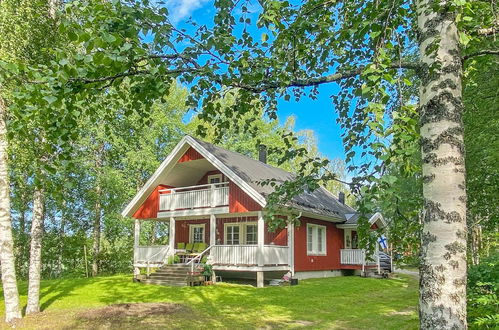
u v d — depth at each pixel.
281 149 5.36
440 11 3.10
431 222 3.01
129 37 3.40
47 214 25.45
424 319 2.93
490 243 7.96
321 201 22.08
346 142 4.70
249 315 10.11
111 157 11.34
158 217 19.16
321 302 12.06
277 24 3.59
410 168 3.16
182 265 16.89
